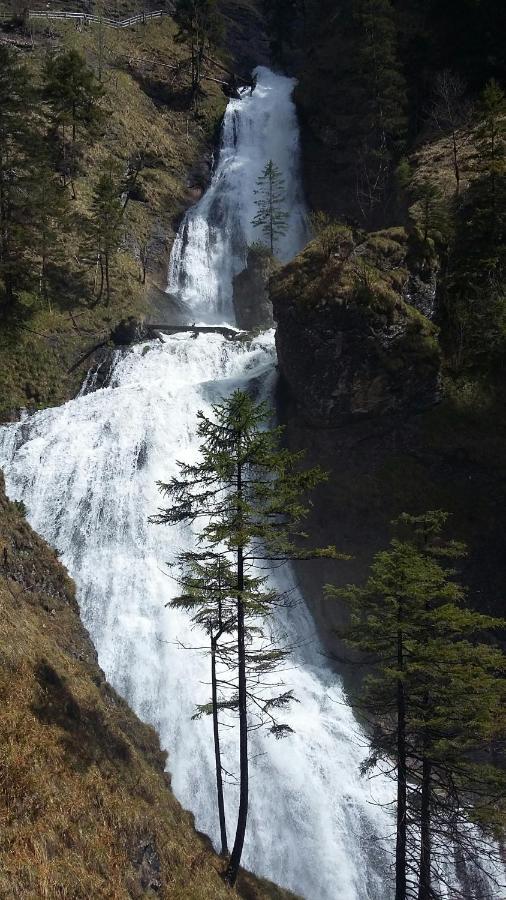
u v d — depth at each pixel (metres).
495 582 33.38
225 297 68.00
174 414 42.16
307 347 37.78
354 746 30.25
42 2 91.06
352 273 37.56
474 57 62.66
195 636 32.31
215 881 19.25
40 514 37.88
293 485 20.22
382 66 65.69
